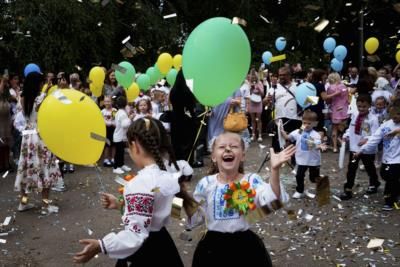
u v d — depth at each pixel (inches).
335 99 336.8
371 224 189.2
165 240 91.8
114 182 273.1
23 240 179.2
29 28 465.1
